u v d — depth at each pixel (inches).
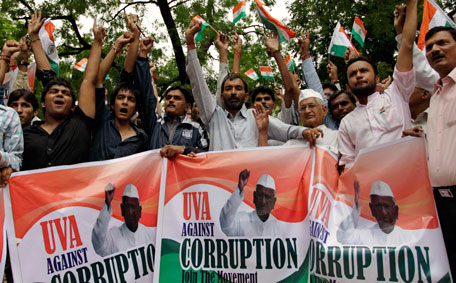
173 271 139.9
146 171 146.9
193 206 144.8
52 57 200.7
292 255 136.5
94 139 161.0
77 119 154.7
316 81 224.7
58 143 149.1
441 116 128.0
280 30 196.5
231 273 138.0
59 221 136.7
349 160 145.8
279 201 141.5
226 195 143.9
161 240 142.3
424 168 128.0
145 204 144.7
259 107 167.9
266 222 140.2
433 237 122.4
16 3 481.1
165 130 177.3
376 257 126.7
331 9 471.5
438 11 188.7
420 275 121.3
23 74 199.9
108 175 143.3
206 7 454.3
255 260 137.7
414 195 127.9
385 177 132.3
